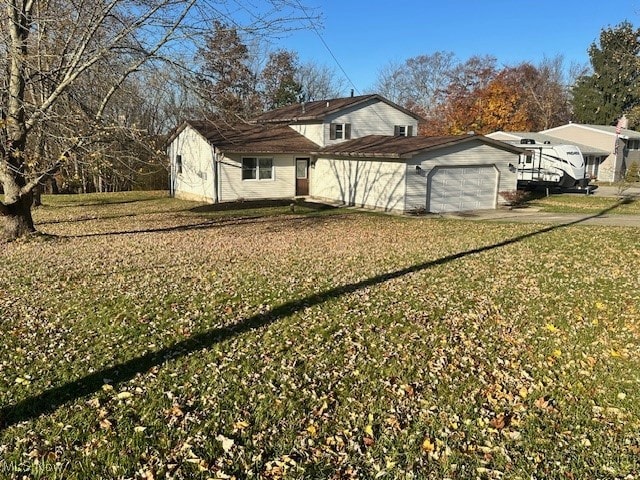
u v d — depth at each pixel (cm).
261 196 2517
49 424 401
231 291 800
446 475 349
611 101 4634
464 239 1380
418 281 869
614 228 1557
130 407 431
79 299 748
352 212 2102
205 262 1047
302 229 1619
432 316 677
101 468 349
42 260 1052
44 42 1115
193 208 2231
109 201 2539
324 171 2523
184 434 393
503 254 1124
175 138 2689
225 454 370
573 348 571
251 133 2645
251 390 465
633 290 800
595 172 3884
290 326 634
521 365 527
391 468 355
